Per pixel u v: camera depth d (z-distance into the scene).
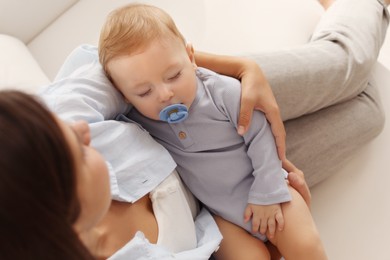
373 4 1.15
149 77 0.73
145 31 0.73
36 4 1.31
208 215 0.83
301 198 0.83
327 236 1.02
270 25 1.22
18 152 0.32
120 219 0.66
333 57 0.99
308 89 0.96
